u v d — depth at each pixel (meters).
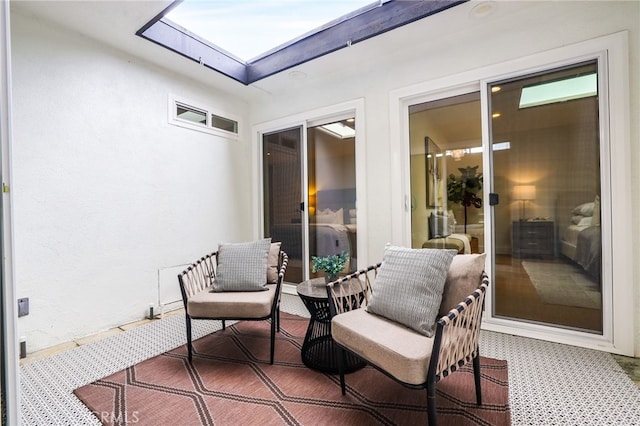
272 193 3.81
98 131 2.50
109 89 2.58
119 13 2.18
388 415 1.40
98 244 2.49
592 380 1.66
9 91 1.05
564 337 2.13
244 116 3.87
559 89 2.16
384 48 2.63
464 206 2.58
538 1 2.04
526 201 2.28
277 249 2.53
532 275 2.26
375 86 2.96
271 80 3.28
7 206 1.03
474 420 1.35
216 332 2.46
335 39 2.64
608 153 1.98
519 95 2.30
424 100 2.76
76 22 2.27
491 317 2.40
